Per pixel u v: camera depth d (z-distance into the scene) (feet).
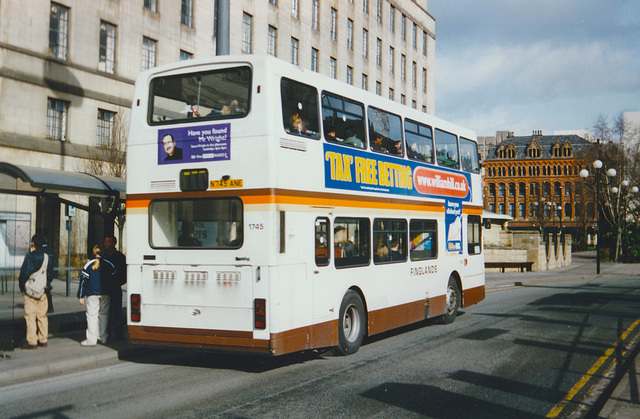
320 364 32.24
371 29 178.70
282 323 28.66
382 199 37.96
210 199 29.71
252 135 28.84
